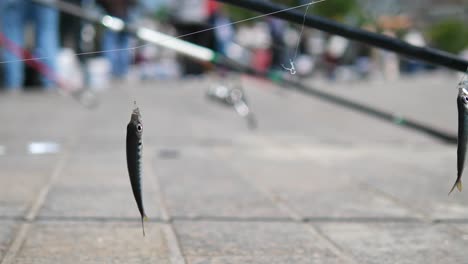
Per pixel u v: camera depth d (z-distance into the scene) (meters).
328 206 4.93
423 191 5.61
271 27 21.39
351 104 7.29
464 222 4.49
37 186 5.40
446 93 20.23
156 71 30.23
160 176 6.15
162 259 3.52
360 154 7.95
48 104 13.77
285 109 14.59
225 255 3.62
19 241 3.78
